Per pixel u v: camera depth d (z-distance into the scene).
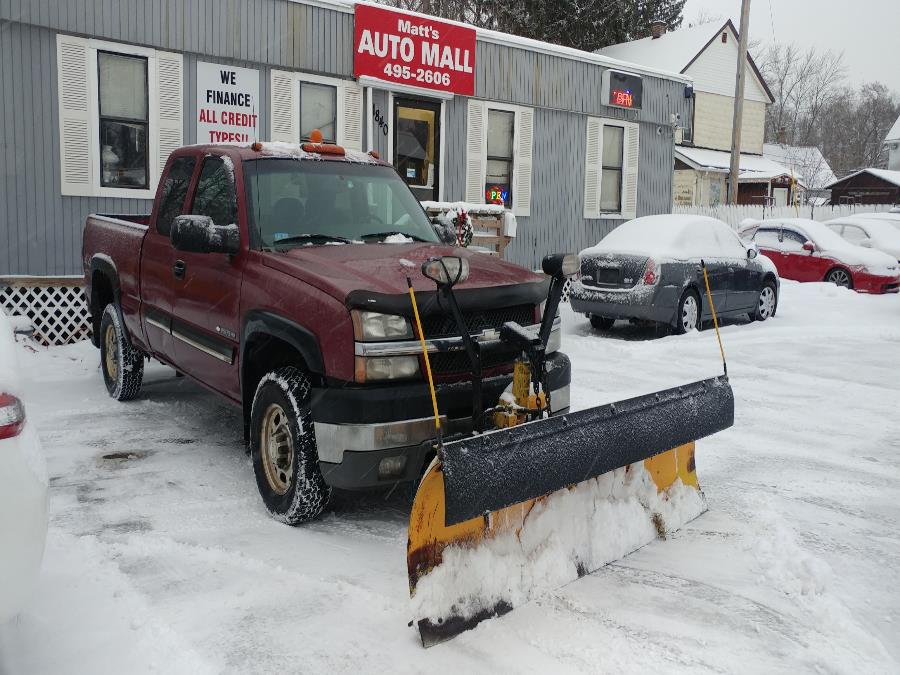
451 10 31.64
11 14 8.98
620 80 15.27
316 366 4.04
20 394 2.58
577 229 15.27
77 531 4.22
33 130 9.30
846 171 75.50
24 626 3.23
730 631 3.25
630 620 3.33
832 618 3.34
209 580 3.68
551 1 32.41
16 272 9.33
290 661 3.01
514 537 3.50
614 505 4.00
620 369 8.98
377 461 3.87
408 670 2.96
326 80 11.64
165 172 6.13
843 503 4.82
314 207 5.17
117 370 6.96
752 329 11.84
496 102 13.62
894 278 16.30
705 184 36.25
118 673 2.91
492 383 4.19
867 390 8.05
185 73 10.35
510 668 2.97
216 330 5.02
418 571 3.10
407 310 3.95
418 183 12.97
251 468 5.31
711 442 6.14
